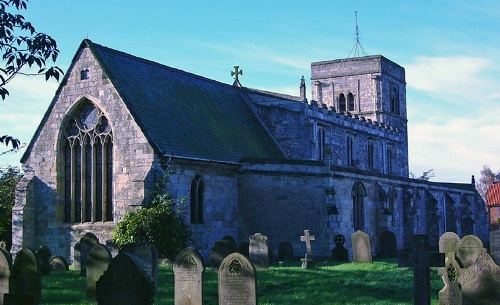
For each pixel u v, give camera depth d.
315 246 50.78
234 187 52.69
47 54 22.03
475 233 88.38
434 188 77.69
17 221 49.72
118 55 51.75
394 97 95.19
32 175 50.75
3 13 21.56
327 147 52.06
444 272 24.44
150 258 29.58
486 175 152.88
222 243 36.75
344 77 92.06
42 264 36.09
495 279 20.69
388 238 53.97
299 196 51.59
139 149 46.25
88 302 26.55
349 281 32.47
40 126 50.72
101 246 27.44
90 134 49.06
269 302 27.06
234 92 65.56
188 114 53.75
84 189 49.25
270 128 63.44
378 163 79.62
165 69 56.88
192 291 25.06
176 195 46.69
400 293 29.11
